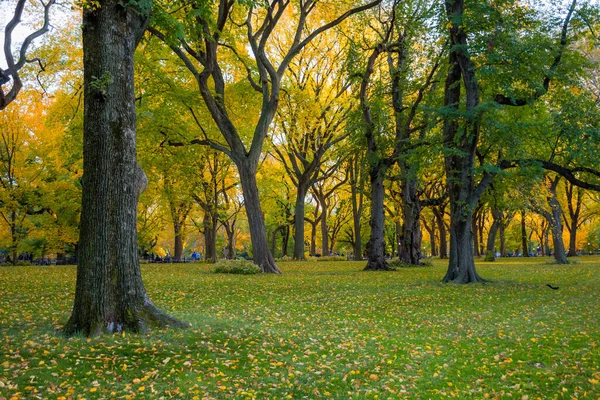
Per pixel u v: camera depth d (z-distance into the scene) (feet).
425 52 86.74
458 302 46.78
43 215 122.01
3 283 56.29
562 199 156.25
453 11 63.87
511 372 23.17
